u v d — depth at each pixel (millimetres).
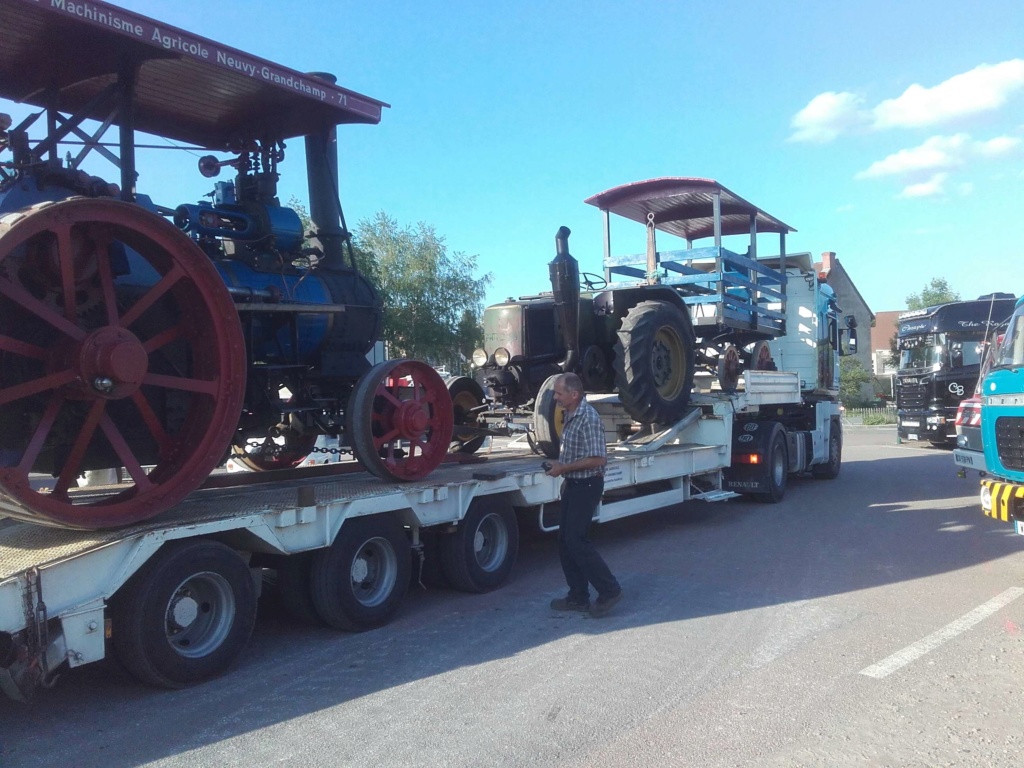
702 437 10055
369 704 4207
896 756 3576
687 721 3939
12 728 3963
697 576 6879
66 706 4223
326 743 3756
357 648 5129
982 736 3764
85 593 3963
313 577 5293
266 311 5582
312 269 6227
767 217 11969
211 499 5262
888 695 4238
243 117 6172
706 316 10547
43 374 4492
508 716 4027
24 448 4496
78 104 5723
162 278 4547
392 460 6094
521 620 5688
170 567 4340
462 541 6246
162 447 4852
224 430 4820
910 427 20766
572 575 5844
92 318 4719
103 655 4012
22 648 3729
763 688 4348
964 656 4816
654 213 11789
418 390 6316
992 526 9047
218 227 5715
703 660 4797
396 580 5723
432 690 4391
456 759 3580
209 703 4246
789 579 6730
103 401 4309
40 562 3865
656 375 9180
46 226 3961
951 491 12109
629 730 3848
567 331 8227
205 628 4625
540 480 7047
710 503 11188
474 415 8516
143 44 4676
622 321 8914
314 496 5188
